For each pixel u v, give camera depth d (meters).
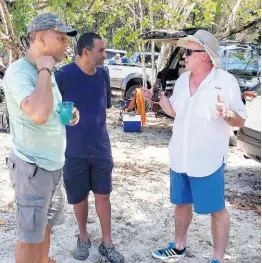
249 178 5.98
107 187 3.53
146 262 3.67
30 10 8.88
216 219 3.34
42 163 2.68
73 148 3.40
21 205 2.70
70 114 2.71
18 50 8.89
